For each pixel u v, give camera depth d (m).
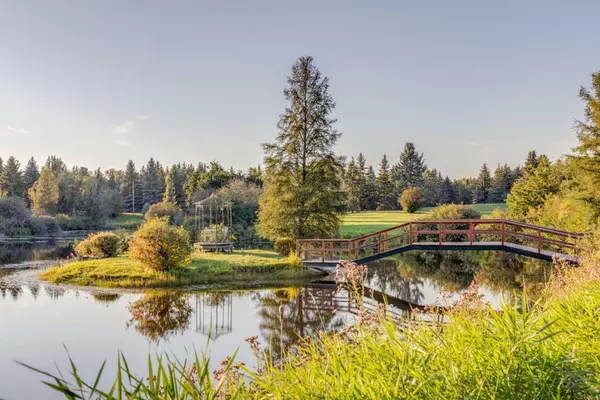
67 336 8.46
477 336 1.82
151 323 9.42
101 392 1.16
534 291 8.05
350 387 1.50
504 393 1.47
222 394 1.81
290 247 19.89
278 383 1.82
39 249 28.89
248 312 10.37
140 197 85.62
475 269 16.98
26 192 66.25
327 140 20.69
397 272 16.81
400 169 71.88
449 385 1.53
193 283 14.59
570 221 16.83
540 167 27.41
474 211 26.70
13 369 6.69
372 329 2.27
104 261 17.66
